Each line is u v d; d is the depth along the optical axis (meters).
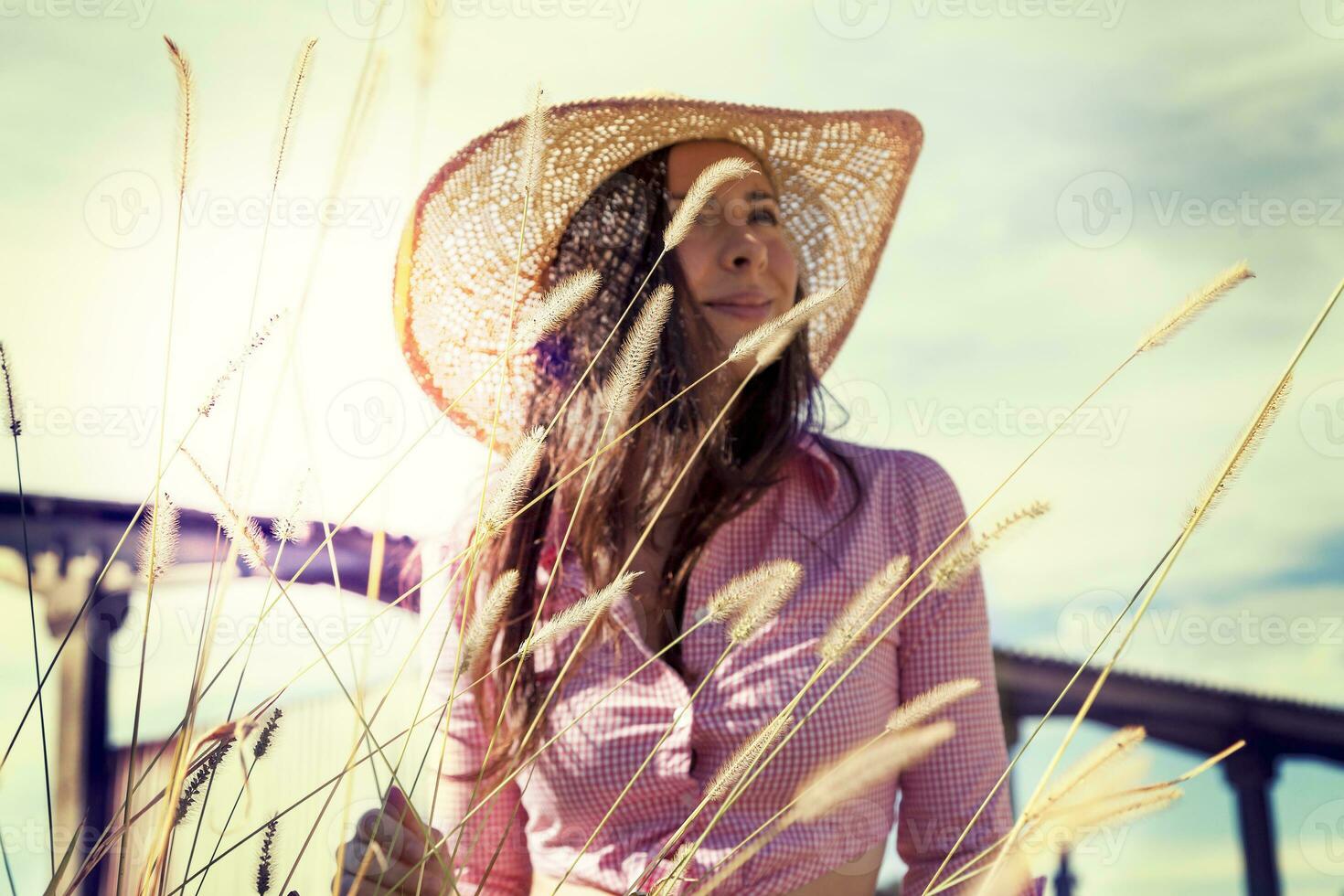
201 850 0.82
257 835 0.82
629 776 1.26
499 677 1.33
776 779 1.22
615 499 1.39
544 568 1.40
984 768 1.35
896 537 1.41
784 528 1.39
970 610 1.38
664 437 1.42
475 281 1.69
